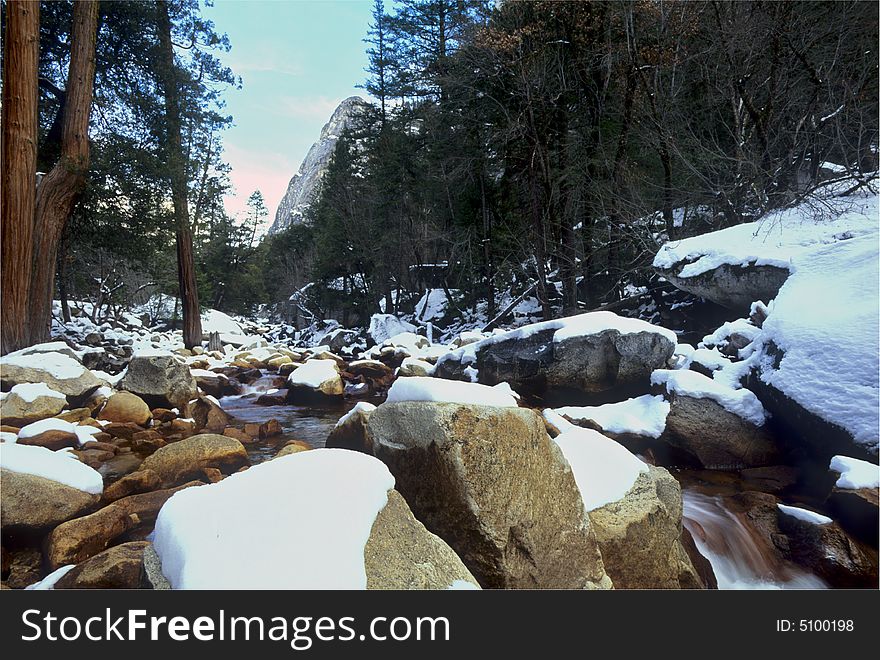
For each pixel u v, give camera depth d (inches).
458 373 367.9
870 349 189.5
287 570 63.3
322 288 1401.3
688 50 570.9
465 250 849.5
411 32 1015.6
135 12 605.3
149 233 647.8
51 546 120.3
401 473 102.0
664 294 511.8
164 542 70.2
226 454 185.8
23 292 413.4
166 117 635.5
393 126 1173.1
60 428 213.6
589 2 584.1
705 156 516.7
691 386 223.3
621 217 549.0
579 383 300.0
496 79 645.9
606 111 630.5
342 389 387.9
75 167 475.8
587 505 115.5
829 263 259.4
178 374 322.0
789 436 209.0
